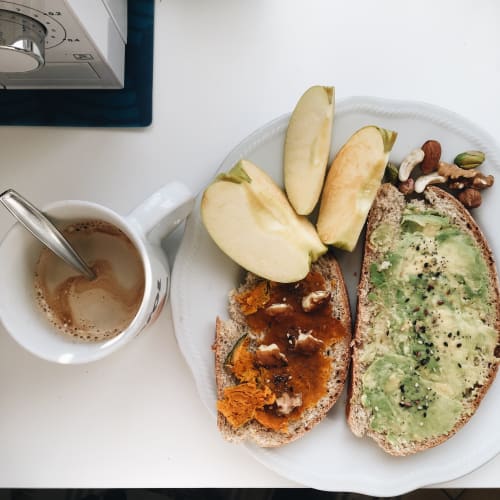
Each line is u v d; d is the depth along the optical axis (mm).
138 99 835
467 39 847
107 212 638
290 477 746
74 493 951
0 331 828
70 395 814
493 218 780
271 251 716
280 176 769
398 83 842
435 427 746
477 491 1035
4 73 771
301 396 741
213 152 830
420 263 759
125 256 734
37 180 830
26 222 624
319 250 733
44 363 821
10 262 653
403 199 768
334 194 740
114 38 774
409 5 849
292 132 740
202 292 768
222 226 714
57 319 714
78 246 729
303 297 755
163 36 846
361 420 748
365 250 766
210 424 806
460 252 757
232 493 932
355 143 733
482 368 753
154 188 826
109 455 807
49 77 790
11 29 604
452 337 750
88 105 834
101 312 722
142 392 811
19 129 837
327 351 760
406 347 752
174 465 803
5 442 810
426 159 765
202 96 837
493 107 840
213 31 847
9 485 803
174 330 760
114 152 832
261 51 845
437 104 839
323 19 848
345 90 840
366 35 847
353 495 957
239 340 744
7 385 818
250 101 837
